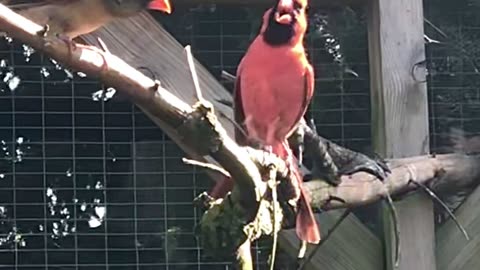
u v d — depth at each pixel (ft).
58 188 12.48
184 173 12.50
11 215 12.46
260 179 7.75
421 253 10.86
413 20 11.12
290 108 9.68
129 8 8.63
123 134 12.53
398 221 10.87
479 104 12.34
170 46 10.68
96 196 12.50
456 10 12.64
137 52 10.60
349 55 12.16
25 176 12.47
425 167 10.86
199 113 7.14
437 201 10.80
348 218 10.86
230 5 11.42
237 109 9.86
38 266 12.43
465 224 10.92
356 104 12.03
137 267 12.47
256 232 7.98
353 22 12.24
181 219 12.50
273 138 9.67
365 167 10.48
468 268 10.89
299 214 9.23
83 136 12.52
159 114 7.12
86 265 12.46
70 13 8.48
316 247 10.62
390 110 11.01
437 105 12.26
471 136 12.17
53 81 12.55
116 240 12.50
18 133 12.46
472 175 11.03
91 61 6.91
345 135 11.98
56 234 12.50
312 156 10.26
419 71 11.06
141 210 12.50
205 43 12.16
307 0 11.01
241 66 9.77
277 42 9.64
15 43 12.48
